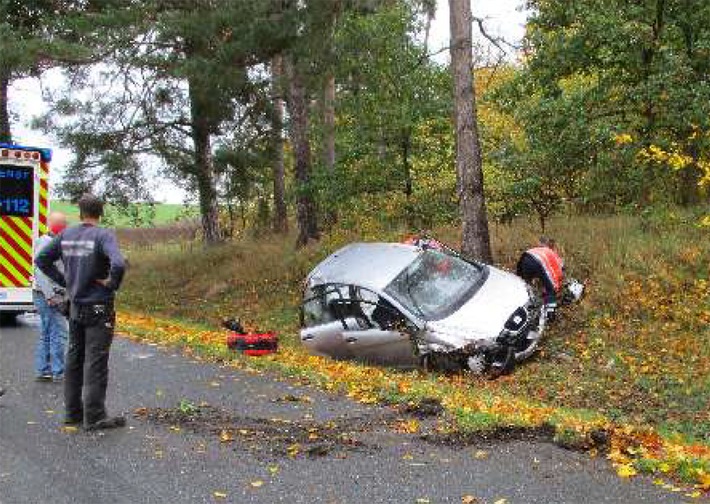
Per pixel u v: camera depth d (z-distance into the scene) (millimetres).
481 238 14633
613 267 13758
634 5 15438
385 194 20219
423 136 19328
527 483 5453
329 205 20359
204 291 21234
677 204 15805
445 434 6680
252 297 19516
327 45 18594
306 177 20969
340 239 19797
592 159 15516
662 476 5539
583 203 16734
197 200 24828
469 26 14531
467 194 14664
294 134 21078
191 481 5559
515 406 7941
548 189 16141
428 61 18891
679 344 11164
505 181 17750
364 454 6148
